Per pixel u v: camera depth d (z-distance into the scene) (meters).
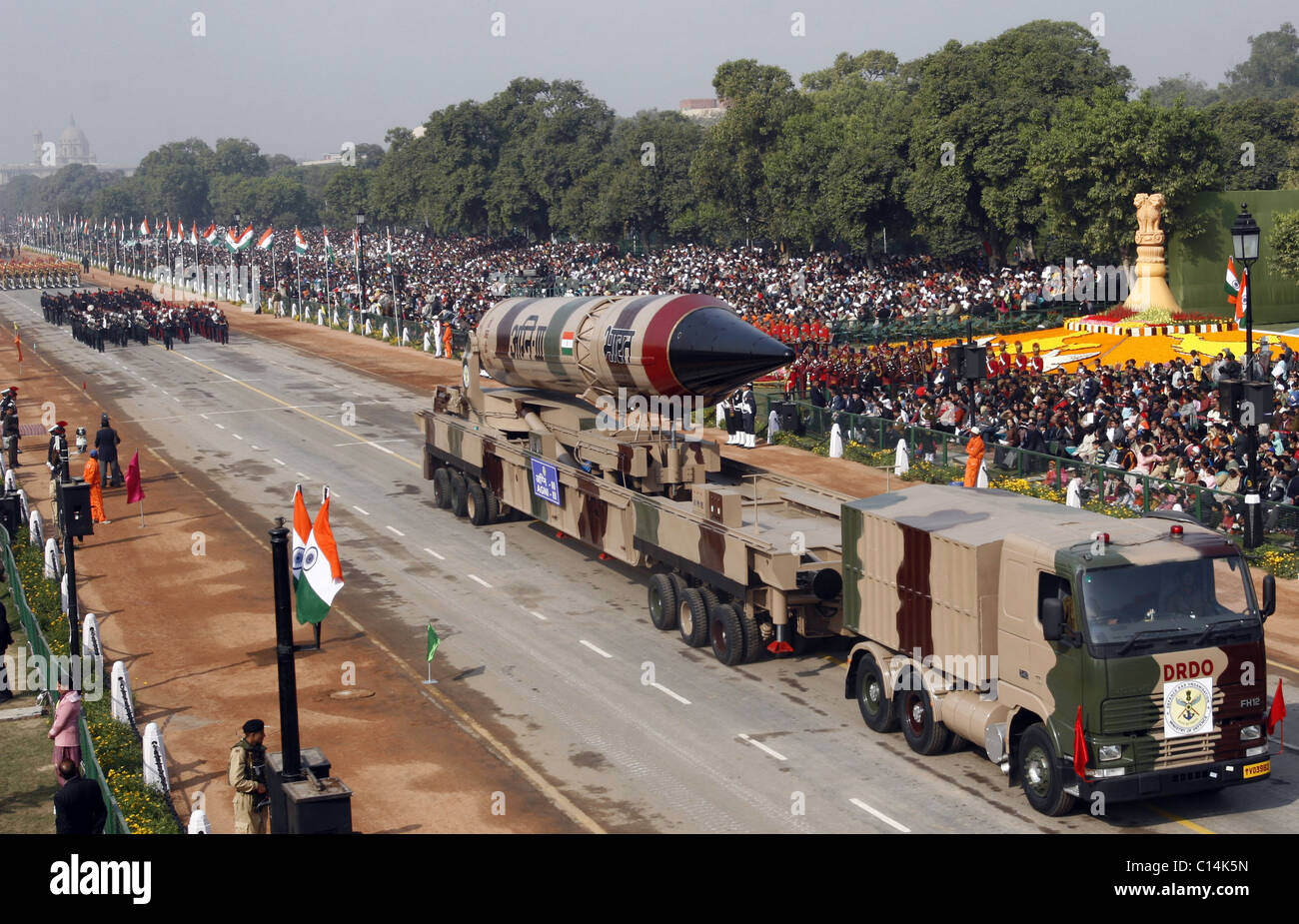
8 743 26.12
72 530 29.38
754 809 21.77
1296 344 65.94
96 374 86.38
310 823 18.36
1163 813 21.36
